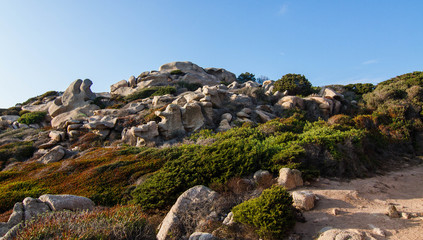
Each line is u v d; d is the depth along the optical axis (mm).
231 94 28297
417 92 24734
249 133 17672
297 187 9398
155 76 46938
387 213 6859
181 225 7098
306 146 11875
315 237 6043
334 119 19750
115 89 47969
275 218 6176
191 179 9609
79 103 34438
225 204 7785
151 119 23578
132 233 6668
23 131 28469
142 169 13281
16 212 7680
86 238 5781
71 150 20578
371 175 12547
